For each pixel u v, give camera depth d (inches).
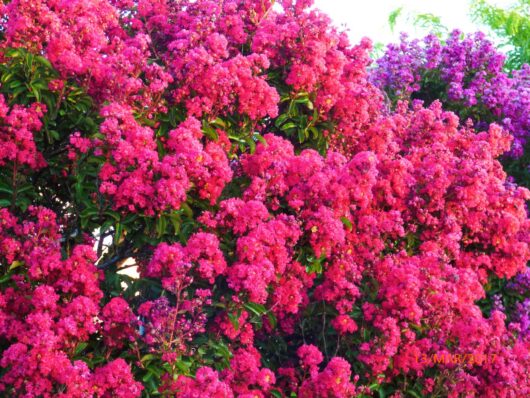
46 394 189.8
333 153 270.4
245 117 262.4
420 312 240.8
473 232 291.4
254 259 229.8
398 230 266.1
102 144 223.9
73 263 212.4
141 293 269.3
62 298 217.6
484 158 307.3
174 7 317.1
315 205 251.9
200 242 219.5
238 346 253.6
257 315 237.9
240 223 233.5
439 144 299.1
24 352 193.2
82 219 230.4
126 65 235.6
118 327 210.4
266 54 279.1
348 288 252.7
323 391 227.0
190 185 223.3
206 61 246.8
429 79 489.1
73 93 243.0
